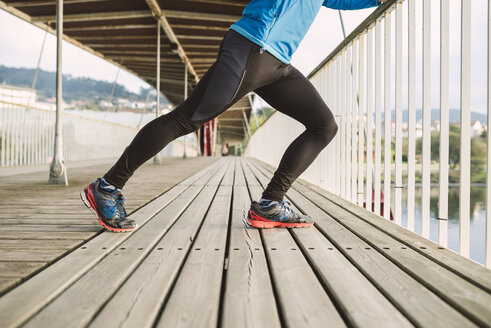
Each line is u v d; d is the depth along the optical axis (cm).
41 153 804
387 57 216
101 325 81
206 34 937
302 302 95
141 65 1350
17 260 126
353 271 120
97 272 116
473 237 252
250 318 86
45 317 84
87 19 786
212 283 108
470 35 138
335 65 333
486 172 128
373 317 86
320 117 172
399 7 197
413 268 121
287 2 146
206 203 266
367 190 241
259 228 187
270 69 154
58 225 186
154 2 688
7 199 278
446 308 91
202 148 2414
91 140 1079
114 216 168
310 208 248
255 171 628
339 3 177
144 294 98
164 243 154
